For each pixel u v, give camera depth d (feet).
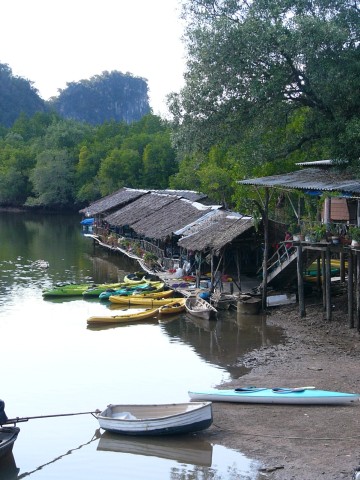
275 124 106.93
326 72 93.35
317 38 91.50
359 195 91.56
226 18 96.02
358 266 89.51
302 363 81.46
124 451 59.93
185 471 55.11
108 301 130.72
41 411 70.08
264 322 103.96
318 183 97.55
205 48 95.40
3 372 83.51
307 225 101.40
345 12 99.96
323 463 53.36
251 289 119.85
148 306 123.85
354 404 66.69
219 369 82.07
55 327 108.37
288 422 62.75
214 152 203.21
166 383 77.51
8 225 305.94
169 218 166.81
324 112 102.32
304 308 102.37
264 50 94.17
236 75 97.86
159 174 329.93
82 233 261.44
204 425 60.39
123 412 64.69
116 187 336.90
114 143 391.04
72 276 160.56
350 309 92.38
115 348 94.17
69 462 58.34
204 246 123.85
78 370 83.76
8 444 57.62
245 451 57.21
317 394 67.51
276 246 122.52
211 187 194.49
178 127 106.52
